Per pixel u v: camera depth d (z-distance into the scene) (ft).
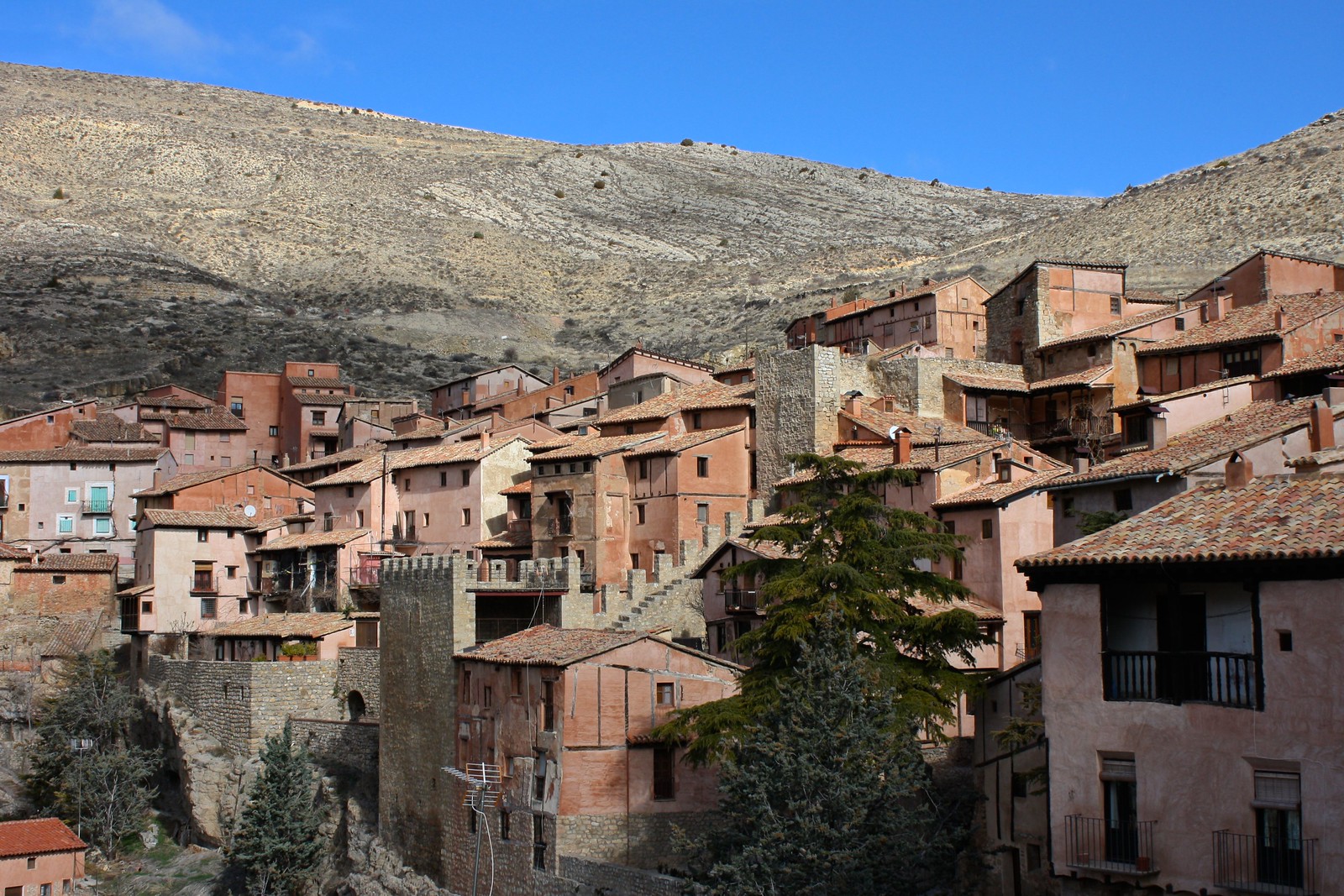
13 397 580.30
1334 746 125.59
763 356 325.01
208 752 310.45
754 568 208.95
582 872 204.03
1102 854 140.87
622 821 211.82
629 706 215.51
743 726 190.29
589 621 266.77
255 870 265.54
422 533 362.74
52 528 435.53
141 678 360.28
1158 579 139.13
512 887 217.97
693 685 221.66
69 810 313.73
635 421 340.18
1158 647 141.18
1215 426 210.79
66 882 288.51
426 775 247.70
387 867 250.16
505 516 350.64
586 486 317.42
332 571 352.49
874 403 327.26
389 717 262.47
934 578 205.16
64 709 334.65
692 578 278.67
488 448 351.05
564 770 210.38
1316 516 134.51
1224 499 146.82
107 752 326.24
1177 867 135.23
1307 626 128.16
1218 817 133.18
